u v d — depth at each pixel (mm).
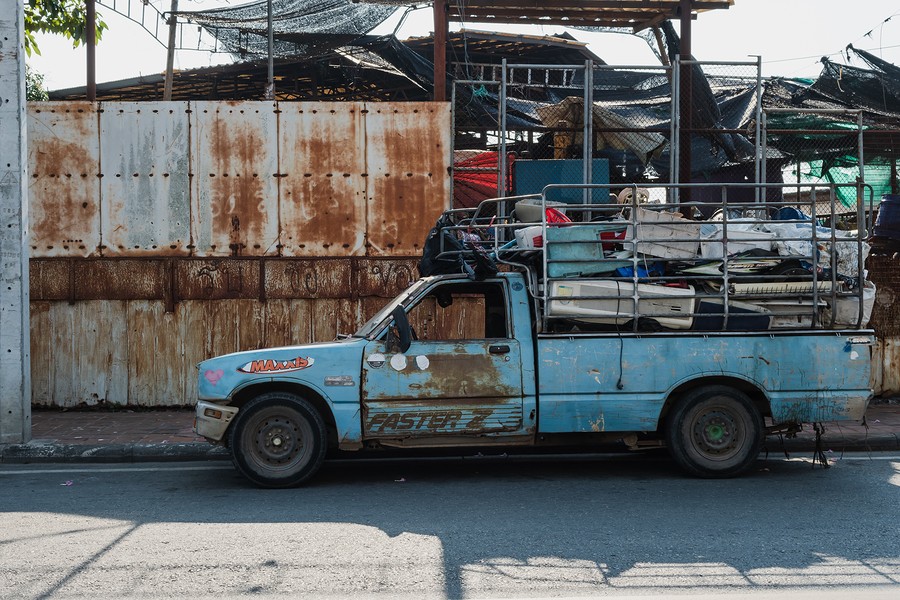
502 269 8328
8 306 9203
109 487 7707
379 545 5648
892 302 11953
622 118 12547
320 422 7574
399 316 7438
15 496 7316
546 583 4852
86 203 11789
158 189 11836
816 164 15117
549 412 7578
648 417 7641
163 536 5910
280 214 11906
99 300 11766
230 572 5078
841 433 9539
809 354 7773
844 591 4699
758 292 7824
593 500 6988
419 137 11977
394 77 18375
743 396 7770
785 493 7211
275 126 11883
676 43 13789
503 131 11938
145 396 11805
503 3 12414
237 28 15703
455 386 7535
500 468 8555
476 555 5406
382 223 11969
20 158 9281
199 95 20656
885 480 7750
